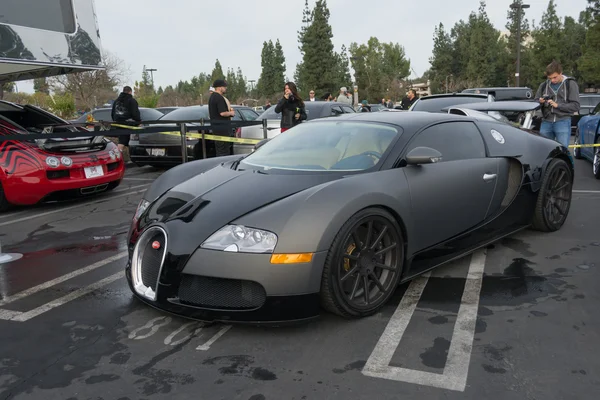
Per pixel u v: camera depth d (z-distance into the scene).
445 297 3.15
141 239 2.94
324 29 49.78
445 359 2.42
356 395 2.15
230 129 8.32
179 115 9.09
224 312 2.62
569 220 4.88
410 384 2.22
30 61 4.16
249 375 2.33
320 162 3.31
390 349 2.53
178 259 2.68
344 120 3.79
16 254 4.30
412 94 12.95
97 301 3.25
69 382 2.31
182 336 2.74
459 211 3.49
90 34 4.80
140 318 2.98
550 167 4.28
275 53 65.94
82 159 6.21
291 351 2.54
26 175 5.77
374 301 2.91
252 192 2.96
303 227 2.62
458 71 64.44
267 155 3.65
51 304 3.22
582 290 3.19
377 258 2.95
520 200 4.05
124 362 2.48
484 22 58.19
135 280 2.94
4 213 5.90
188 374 2.36
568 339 2.57
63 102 21.34
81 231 5.02
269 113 10.02
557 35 53.69
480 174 3.66
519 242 4.22
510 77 60.31
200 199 3.00
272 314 2.61
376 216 2.89
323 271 2.67
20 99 30.45
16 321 2.97
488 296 3.14
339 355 2.49
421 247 3.24
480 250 4.04
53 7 4.40
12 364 2.48
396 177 3.10
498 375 2.27
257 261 2.55
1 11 3.90
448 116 3.80
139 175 8.85
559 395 2.11
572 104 6.21
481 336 2.63
